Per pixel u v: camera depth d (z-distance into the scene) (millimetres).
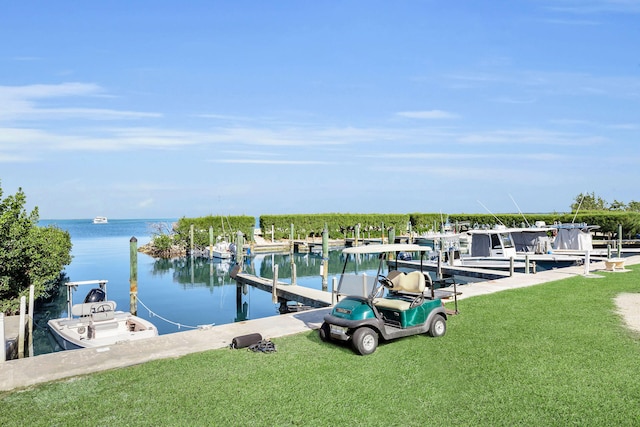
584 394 6953
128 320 14344
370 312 9133
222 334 10422
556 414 6328
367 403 6711
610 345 9320
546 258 25094
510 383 7398
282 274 31312
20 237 15336
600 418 6195
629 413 6316
